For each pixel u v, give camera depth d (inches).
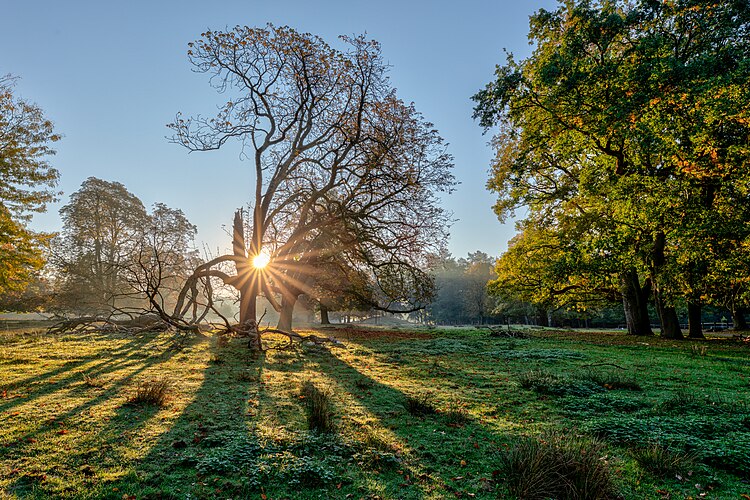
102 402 268.7
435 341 802.2
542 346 733.9
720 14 686.5
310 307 1740.9
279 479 173.9
